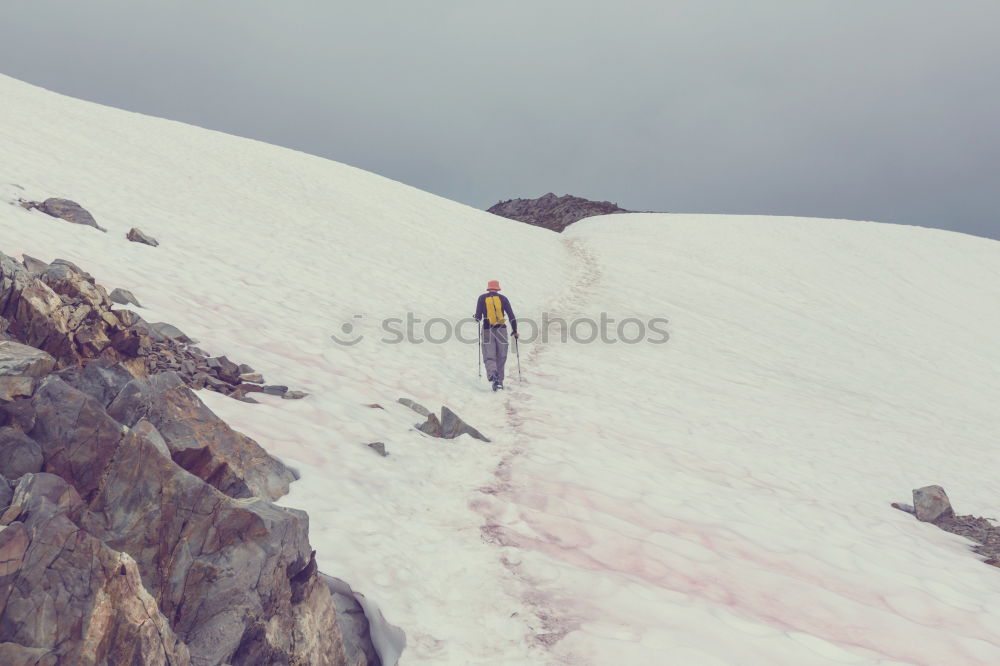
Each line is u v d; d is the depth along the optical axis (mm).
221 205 18734
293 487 4719
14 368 3488
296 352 9203
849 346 19797
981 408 16094
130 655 2303
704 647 3709
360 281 15859
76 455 2996
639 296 22016
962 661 4086
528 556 4656
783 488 7789
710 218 41906
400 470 5996
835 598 4758
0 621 2100
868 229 36656
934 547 6594
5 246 8234
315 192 25266
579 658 3496
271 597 2963
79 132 21594
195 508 2986
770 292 25141
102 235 11367
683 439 9180
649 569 4816
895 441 11586
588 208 76938
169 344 7047
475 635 3641
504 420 8781
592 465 7121
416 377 10094
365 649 3504
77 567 2311
